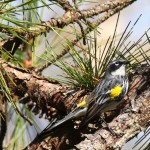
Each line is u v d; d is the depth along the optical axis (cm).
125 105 420
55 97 424
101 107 424
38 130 429
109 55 423
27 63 429
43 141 422
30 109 427
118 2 427
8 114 427
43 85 425
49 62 425
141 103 417
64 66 423
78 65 423
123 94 421
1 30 419
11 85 425
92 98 424
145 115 416
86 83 424
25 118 423
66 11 425
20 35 420
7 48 427
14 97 426
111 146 416
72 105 423
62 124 423
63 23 424
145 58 422
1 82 419
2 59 425
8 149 427
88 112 423
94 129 422
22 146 427
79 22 424
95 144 416
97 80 424
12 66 425
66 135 422
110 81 426
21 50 429
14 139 427
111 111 423
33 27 423
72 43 424
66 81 425
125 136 416
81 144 416
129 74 423
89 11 426
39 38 428
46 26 421
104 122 417
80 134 422
